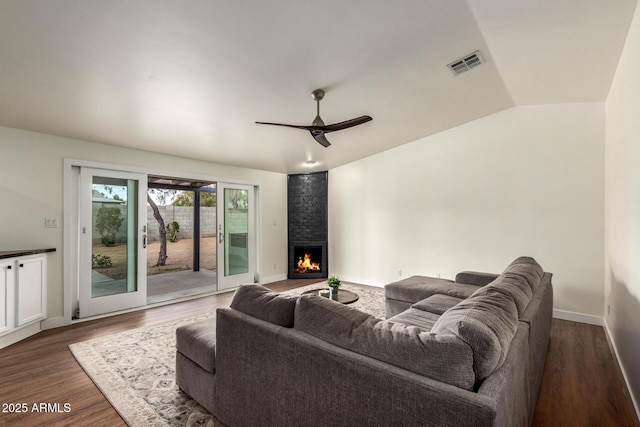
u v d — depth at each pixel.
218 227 5.11
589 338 3.14
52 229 3.40
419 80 3.03
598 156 3.53
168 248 7.82
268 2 1.83
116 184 3.96
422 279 3.89
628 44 2.26
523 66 2.88
